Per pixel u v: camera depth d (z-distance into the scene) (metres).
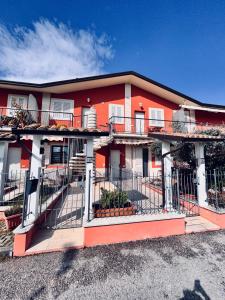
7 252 4.24
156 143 14.45
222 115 21.17
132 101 18.14
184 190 8.34
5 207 7.01
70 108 16.22
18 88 14.78
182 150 9.57
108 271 3.69
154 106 18.95
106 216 5.34
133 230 5.04
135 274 3.60
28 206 5.03
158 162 17.83
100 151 16.53
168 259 4.13
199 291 3.16
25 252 4.25
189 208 7.39
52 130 5.11
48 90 15.44
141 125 18.17
